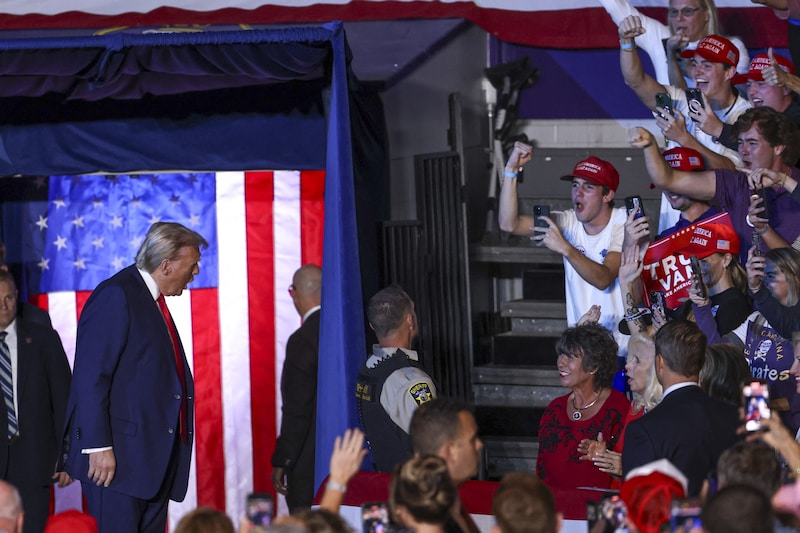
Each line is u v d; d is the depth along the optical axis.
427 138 24.75
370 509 11.43
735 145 20.14
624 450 14.62
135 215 28.05
